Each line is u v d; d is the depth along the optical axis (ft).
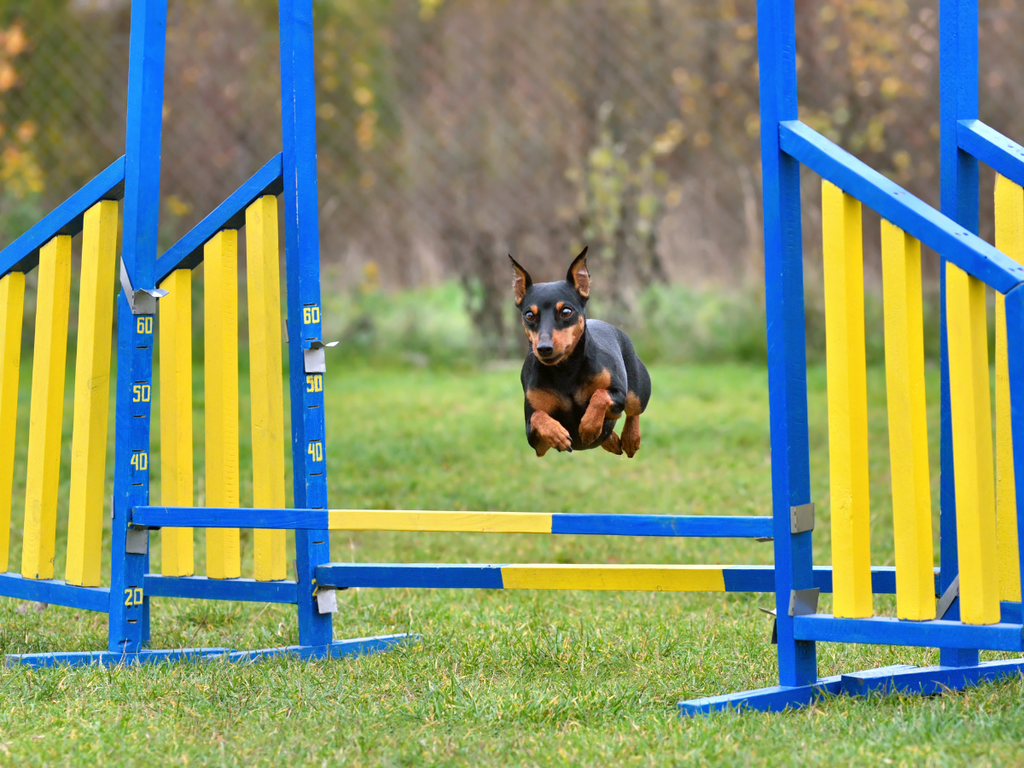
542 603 22.25
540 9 49.11
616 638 18.60
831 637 14.43
